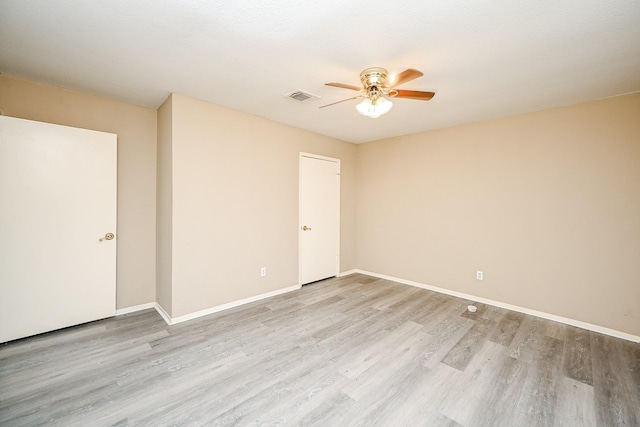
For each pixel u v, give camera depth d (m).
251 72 2.28
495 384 1.83
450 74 2.25
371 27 1.69
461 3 1.47
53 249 2.47
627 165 2.53
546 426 1.50
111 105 2.86
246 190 3.28
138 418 1.50
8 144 2.26
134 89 2.62
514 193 3.16
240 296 3.25
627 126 2.54
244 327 2.65
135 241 3.03
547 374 1.95
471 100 2.76
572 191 2.80
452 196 3.67
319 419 1.51
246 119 3.25
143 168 3.07
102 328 2.60
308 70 2.24
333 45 1.88
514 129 3.17
